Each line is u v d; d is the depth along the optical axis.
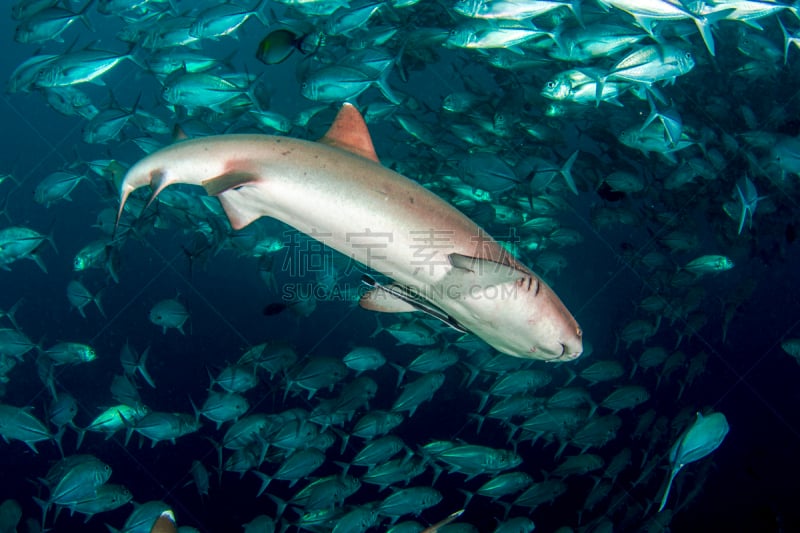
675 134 3.15
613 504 3.85
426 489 2.95
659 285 4.83
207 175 1.36
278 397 5.14
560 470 3.30
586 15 3.51
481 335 1.59
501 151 4.09
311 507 2.86
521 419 5.02
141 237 3.83
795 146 3.42
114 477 4.69
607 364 3.70
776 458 4.98
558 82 3.21
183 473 4.71
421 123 3.87
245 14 3.47
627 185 3.89
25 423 3.04
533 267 4.25
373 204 1.28
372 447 3.01
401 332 3.56
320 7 3.60
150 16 4.14
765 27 5.30
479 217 4.03
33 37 3.69
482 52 3.71
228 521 4.32
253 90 3.54
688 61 2.85
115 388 3.31
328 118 3.88
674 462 1.97
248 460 3.07
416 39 3.77
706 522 4.44
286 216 1.35
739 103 5.15
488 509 4.46
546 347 1.53
